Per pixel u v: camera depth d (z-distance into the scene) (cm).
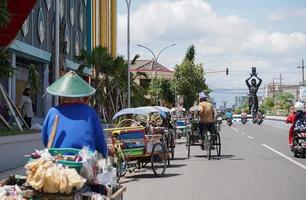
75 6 6275
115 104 6275
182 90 12369
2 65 2705
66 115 920
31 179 804
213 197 1541
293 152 2800
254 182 1841
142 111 2320
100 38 7994
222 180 1906
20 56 4494
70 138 902
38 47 4812
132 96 6975
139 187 1775
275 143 3853
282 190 1653
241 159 2664
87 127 912
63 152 877
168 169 2297
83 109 930
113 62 5925
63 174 796
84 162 832
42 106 4981
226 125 8544
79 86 937
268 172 2120
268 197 1525
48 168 803
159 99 11088
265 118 10581
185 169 2280
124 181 1930
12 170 2269
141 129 2028
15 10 2970
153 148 2044
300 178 1938
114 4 8969
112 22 8981
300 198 1505
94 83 6009
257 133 5503
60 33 3916
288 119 2728
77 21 6397
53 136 909
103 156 959
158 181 1919
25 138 2462
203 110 2683
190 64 12444
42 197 805
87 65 5797
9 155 2297
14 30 3017
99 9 7956
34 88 3388
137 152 2017
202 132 2711
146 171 2220
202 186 1767
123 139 2000
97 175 893
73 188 798
